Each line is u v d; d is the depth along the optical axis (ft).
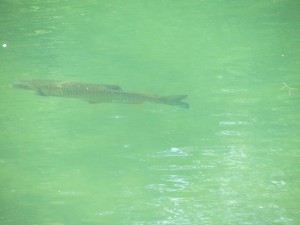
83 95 55.77
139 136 58.23
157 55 83.82
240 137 57.62
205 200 47.14
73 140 57.47
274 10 112.47
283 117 61.77
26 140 57.41
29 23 106.01
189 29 99.40
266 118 61.67
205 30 98.32
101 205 46.50
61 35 96.68
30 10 118.93
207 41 91.35
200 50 86.22
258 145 55.93
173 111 64.90
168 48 87.71
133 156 54.08
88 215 44.96
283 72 75.25
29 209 45.65
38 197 47.47
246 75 74.59
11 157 53.98
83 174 51.13
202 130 59.31
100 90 55.36
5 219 44.14
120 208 45.93
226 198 46.96
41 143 56.75
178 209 45.62
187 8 118.21
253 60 80.69
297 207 45.73
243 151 54.80
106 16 111.86
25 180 50.11
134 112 64.90
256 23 102.68
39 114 63.77
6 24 105.09
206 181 50.01
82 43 91.15
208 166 52.34
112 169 51.83
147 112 64.90
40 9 119.85
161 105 67.21
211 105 65.21
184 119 62.23
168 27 101.19
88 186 49.16
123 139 57.57
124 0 129.08
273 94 67.97
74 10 118.32
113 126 60.80
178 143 56.59
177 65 78.69
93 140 57.41
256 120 61.31
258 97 67.26
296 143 56.18
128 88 67.92
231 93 68.49
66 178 50.57
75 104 67.56
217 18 107.04
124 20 107.96
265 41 90.38
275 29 97.55
